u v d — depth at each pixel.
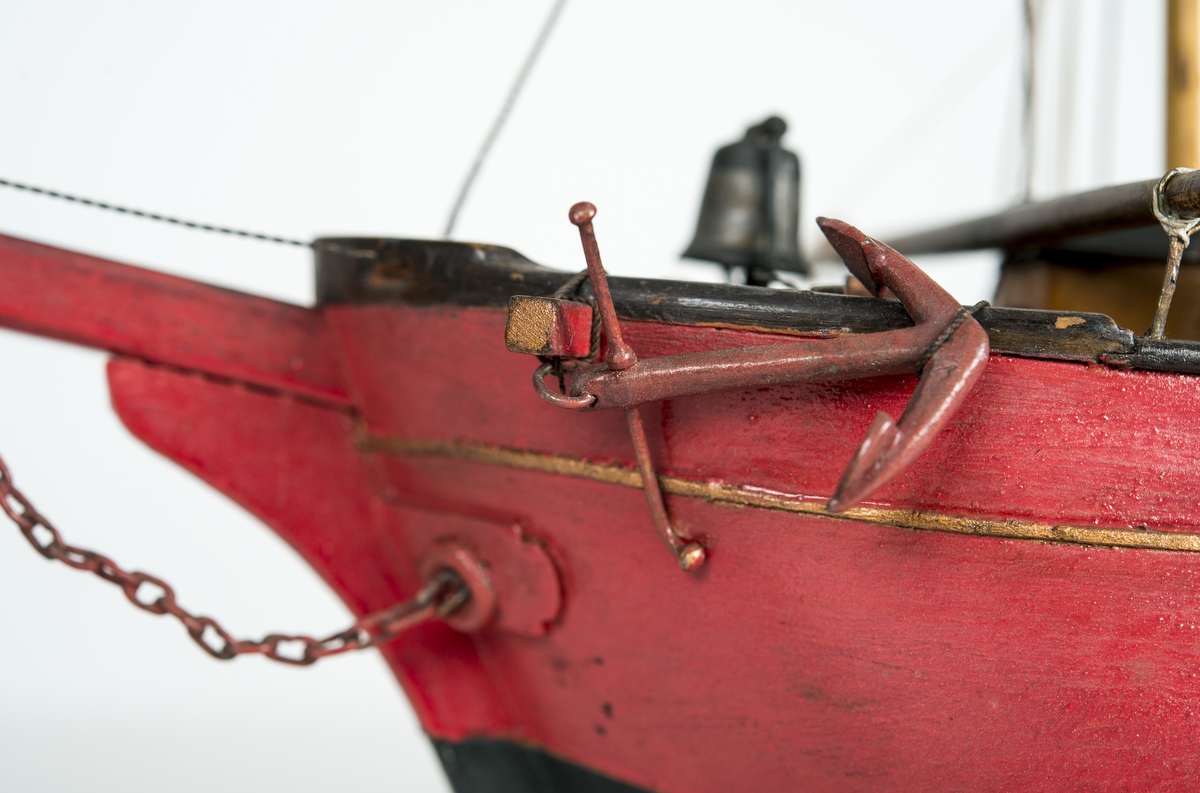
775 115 0.50
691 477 0.39
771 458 0.38
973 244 0.52
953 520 0.38
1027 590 0.37
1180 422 0.36
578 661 0.43
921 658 0.38
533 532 0.42
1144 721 0.38
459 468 0.42
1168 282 0.37
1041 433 0.37
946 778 0.39
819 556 0.39
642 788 0.43
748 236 0.50
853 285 0.42
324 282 0.43
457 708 0.45
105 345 0.43
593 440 0.40
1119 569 0.37
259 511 0.44
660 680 0.42
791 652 0.40
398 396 0.43
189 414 0.43
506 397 0.41
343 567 0.45
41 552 0.40
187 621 0.40
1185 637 0.37
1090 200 0.43
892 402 0.37
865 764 0.40
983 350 0.36
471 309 0.41
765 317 0.38
